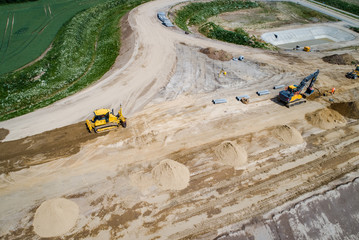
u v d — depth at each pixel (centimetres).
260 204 1662
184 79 2930
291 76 3077
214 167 1889
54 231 1463
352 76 3083
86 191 1689
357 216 1739
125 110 2436
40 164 1864
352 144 2155
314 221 1650
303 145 2117
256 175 1847
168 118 2344
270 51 3750
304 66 3338
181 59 3328
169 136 2148
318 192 1761
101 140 2088
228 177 1820
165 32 4041
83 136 2120
